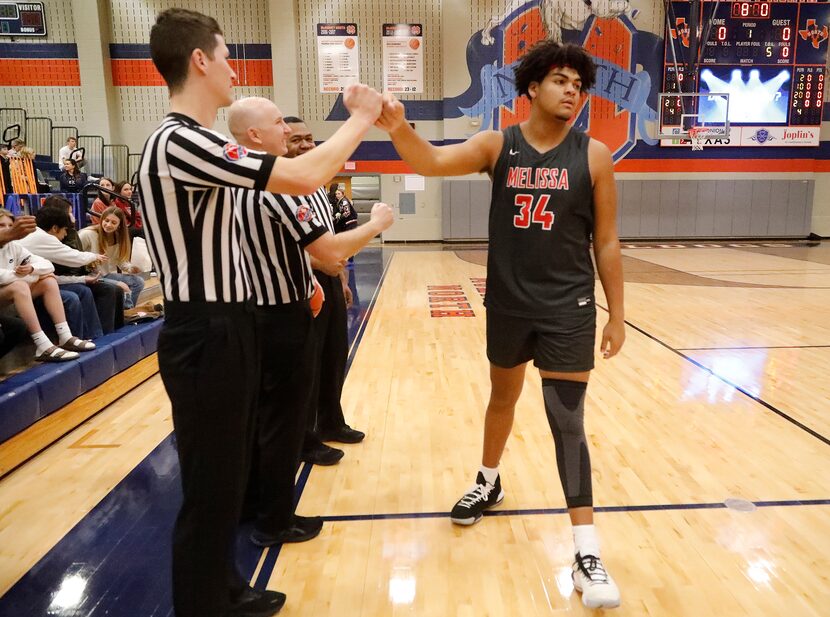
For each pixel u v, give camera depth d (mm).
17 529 2252
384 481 2643
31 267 3326
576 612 1776
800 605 1795
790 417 3346
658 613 1767
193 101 1433
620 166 13570
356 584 1921
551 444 3006
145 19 12750
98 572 1979
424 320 5965
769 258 10617
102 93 12648
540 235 1852
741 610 1774
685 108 13258
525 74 1835
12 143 9242
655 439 3059
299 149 2389
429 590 1888
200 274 1381
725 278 8406
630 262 10203
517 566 2010
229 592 1705
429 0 13125
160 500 2467
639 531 2209
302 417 2109
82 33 12453
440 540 2172
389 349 4891
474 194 13648
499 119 13227
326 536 2203
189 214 1355
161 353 1429
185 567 1470
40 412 2990
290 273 1991
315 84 13289
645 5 12977
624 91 13266
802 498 2443
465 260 10797
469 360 4562
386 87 13352
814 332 5320
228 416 1431
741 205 13766
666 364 4383
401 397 3752
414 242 14055
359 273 9289
